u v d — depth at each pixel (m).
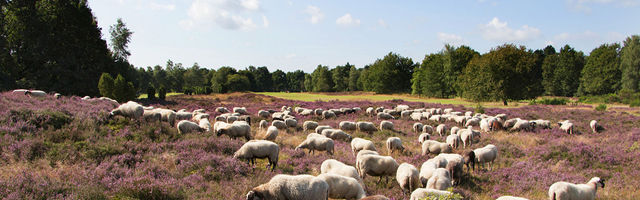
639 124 28.12
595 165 14.23
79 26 49.66
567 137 22.19
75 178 8.42
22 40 45.16
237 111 34.75
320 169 11.76
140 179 8.30
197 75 139.25
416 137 21.69
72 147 11.03
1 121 12.67
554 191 9.04
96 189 7.57
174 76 133.00
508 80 54.84
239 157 11.61
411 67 121.00
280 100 59.22
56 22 47.56
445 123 29.58
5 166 9.09
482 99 56.41
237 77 131.25
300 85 197.62
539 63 116.12
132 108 16.12
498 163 14.43
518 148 17.50
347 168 9.78
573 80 100.50
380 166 10.64
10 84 41.72
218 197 8.22
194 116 25.36
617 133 23.16
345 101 59.50
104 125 15.04
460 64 82.00
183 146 12.95
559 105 52.97
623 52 84.50
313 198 7.51
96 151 11.00
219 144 13.58
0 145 10.37
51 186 7.44
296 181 7.68
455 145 16.81
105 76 40.50
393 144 15.55
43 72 45.75
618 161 14.53
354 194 8.48
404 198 9.14
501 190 10.65
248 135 16.59
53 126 13.30
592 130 25.23
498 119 27.16
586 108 46.34
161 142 13.42
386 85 109.06
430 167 10.49
